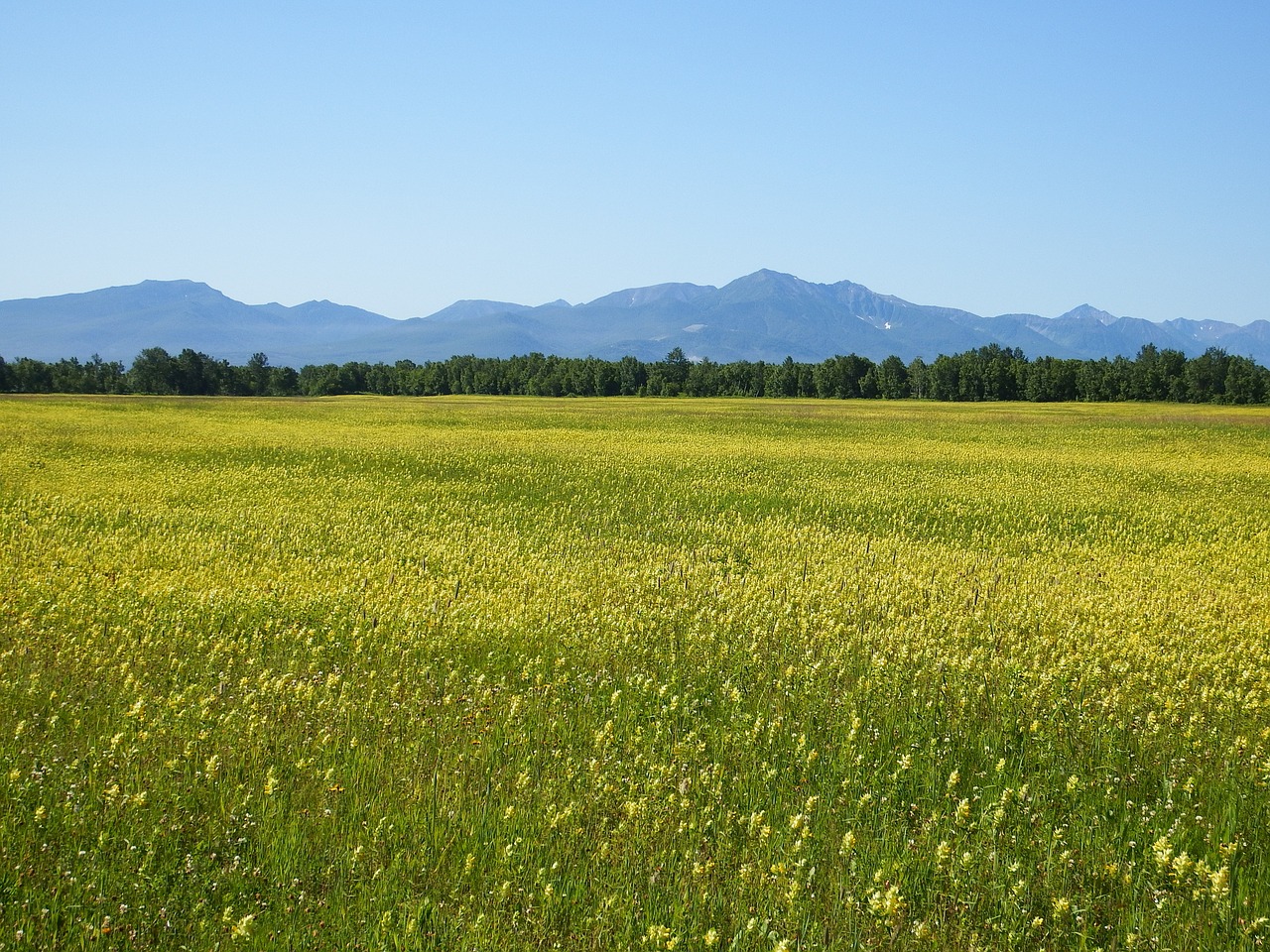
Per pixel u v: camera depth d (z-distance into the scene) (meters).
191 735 9.10
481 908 6.54
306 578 17.17
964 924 6.59
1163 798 8.64
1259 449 52.28
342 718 9.92
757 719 10.12
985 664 12.85
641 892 6.83
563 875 7.01
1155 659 13.45
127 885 6.62
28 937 5.98
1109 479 38.09
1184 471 41.06
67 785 7.98
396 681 11.33
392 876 6.83
